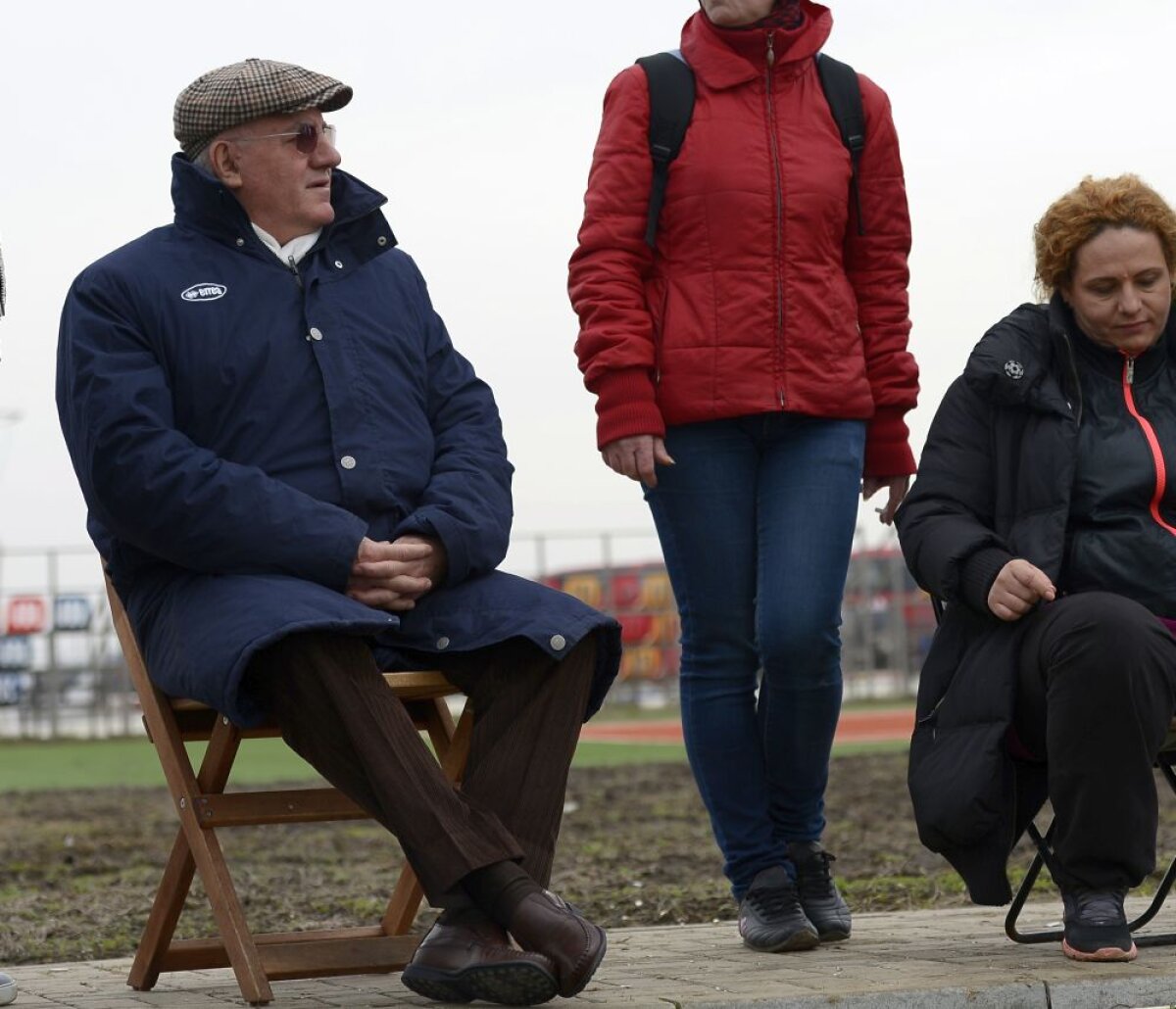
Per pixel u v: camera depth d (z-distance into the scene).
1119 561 4.92
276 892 8.34
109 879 9.30
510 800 4.31
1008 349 5.02
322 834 11.53
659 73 5.38
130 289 4.66
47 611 30.08
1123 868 4.70
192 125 4.84
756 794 5.41
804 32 5.38
